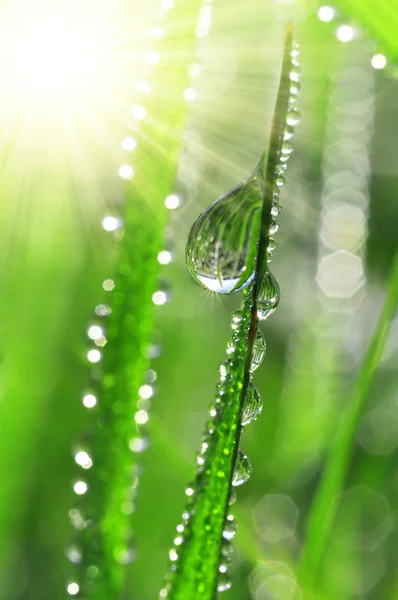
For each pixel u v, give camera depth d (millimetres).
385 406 108
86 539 89
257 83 114
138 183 90
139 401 90
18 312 112
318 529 95
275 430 112
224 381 83
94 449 89
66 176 114
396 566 104
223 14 111
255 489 110
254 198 87
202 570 82
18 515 109
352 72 113
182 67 91
